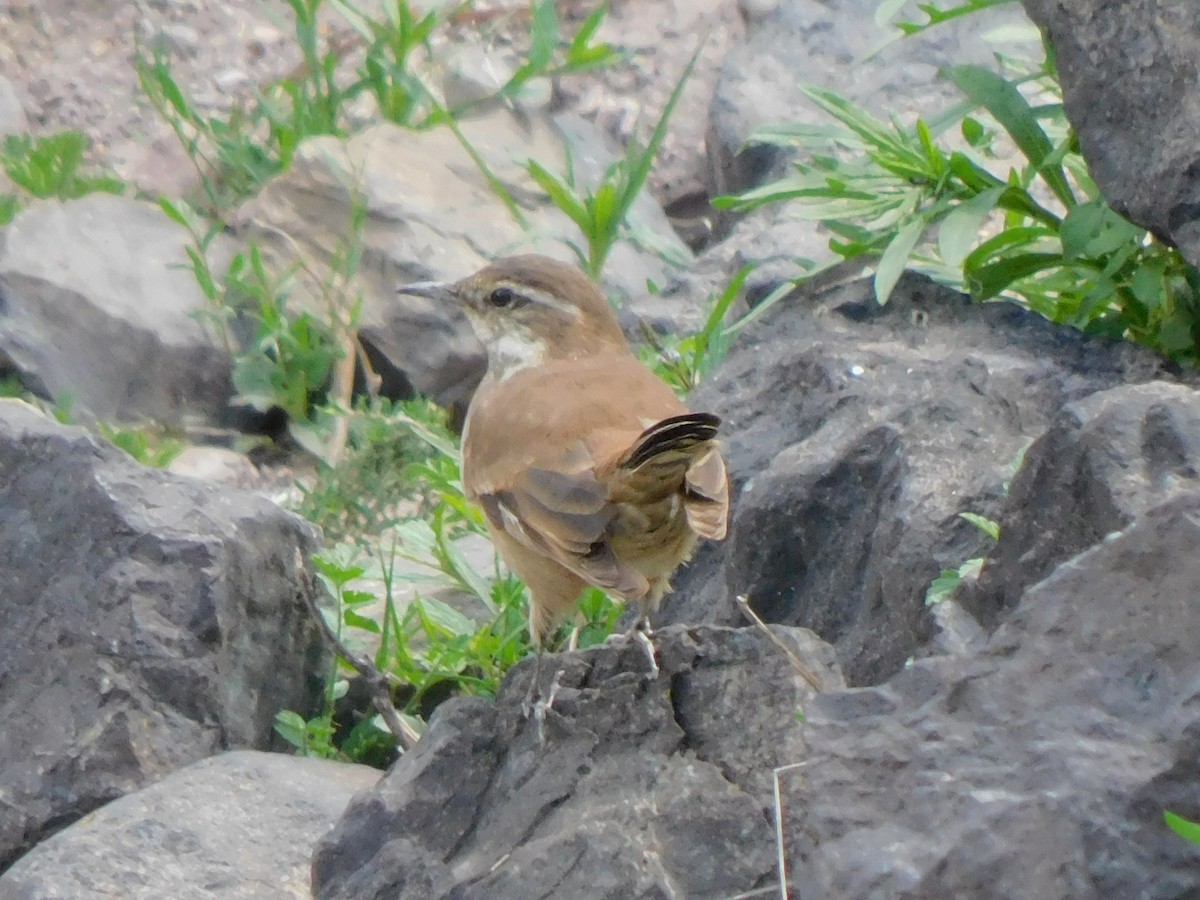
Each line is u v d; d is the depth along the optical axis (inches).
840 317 502.9
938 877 255.6
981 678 274.4
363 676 437.4
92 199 695.1
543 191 694.5
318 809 369.4
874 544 405.1
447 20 812.6
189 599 417.1
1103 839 249.4
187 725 412.5
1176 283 471.8
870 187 514.3
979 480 399.5
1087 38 435.5
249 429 665.6
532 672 340.8
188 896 343.6
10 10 837.2
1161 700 259.6
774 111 698.2
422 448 584.4
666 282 644.1
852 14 730.2
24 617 424.5
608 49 741.9
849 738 275.9
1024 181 495.8
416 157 692.1
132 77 814.5
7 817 396.8
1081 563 279.4
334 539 565.3
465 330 646.5
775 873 305.6
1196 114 417.4
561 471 344.2
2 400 476.4
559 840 309.9
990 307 492.4
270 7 839.1
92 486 429.7
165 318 658.8
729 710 332.2
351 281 658.2
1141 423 339.9
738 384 477.7
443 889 308.0
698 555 458.0
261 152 732.0
